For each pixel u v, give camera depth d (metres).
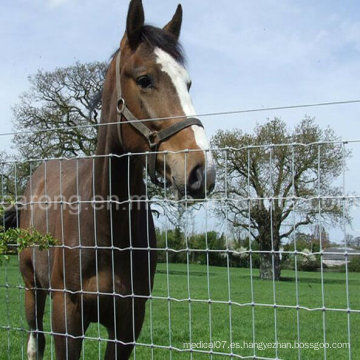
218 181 3.41
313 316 8.98
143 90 2.76
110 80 3.09
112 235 2.83
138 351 5.90
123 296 2.75
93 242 2.92
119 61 2.97
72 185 3.31
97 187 2.97
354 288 13.90
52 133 15.63
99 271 2.90
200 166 2.42
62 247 3.00
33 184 4.34
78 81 19.67
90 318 3.04
